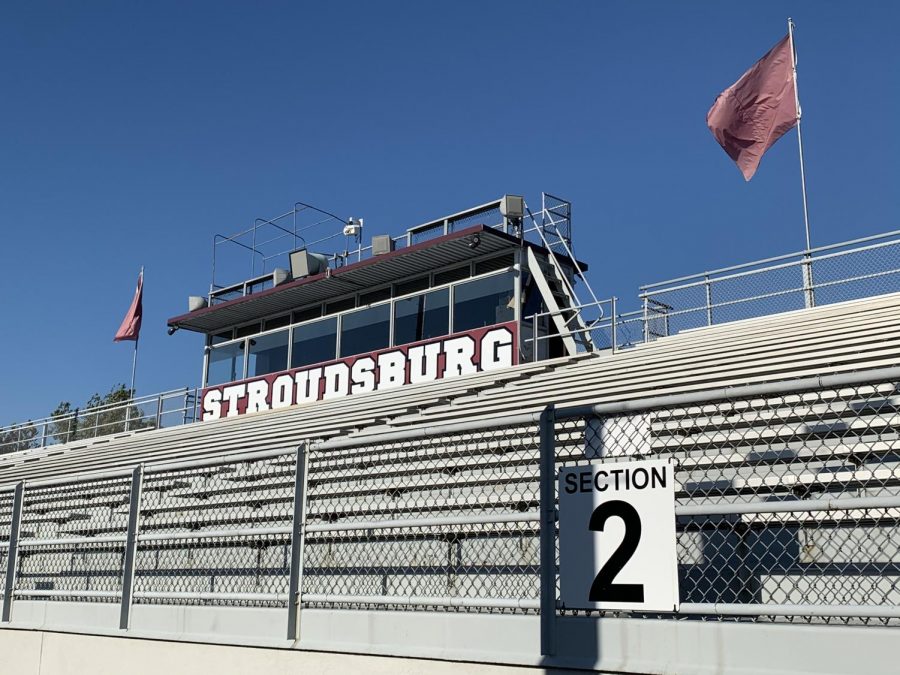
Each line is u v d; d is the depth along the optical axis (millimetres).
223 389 20016
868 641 3467
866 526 4168
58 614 6930
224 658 5656
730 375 9203
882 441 5066
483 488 5668
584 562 4160
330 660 5113
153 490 6516
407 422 12312
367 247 18297
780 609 3670
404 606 5125
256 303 19328
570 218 17406
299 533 5492
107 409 22578
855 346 9242
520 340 15352
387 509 5340
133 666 6211
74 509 7457
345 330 18438
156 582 6496
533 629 4383
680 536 4422
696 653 3844
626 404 4180
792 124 13430
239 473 7270
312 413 16141
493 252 16266
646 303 13406
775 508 3707
